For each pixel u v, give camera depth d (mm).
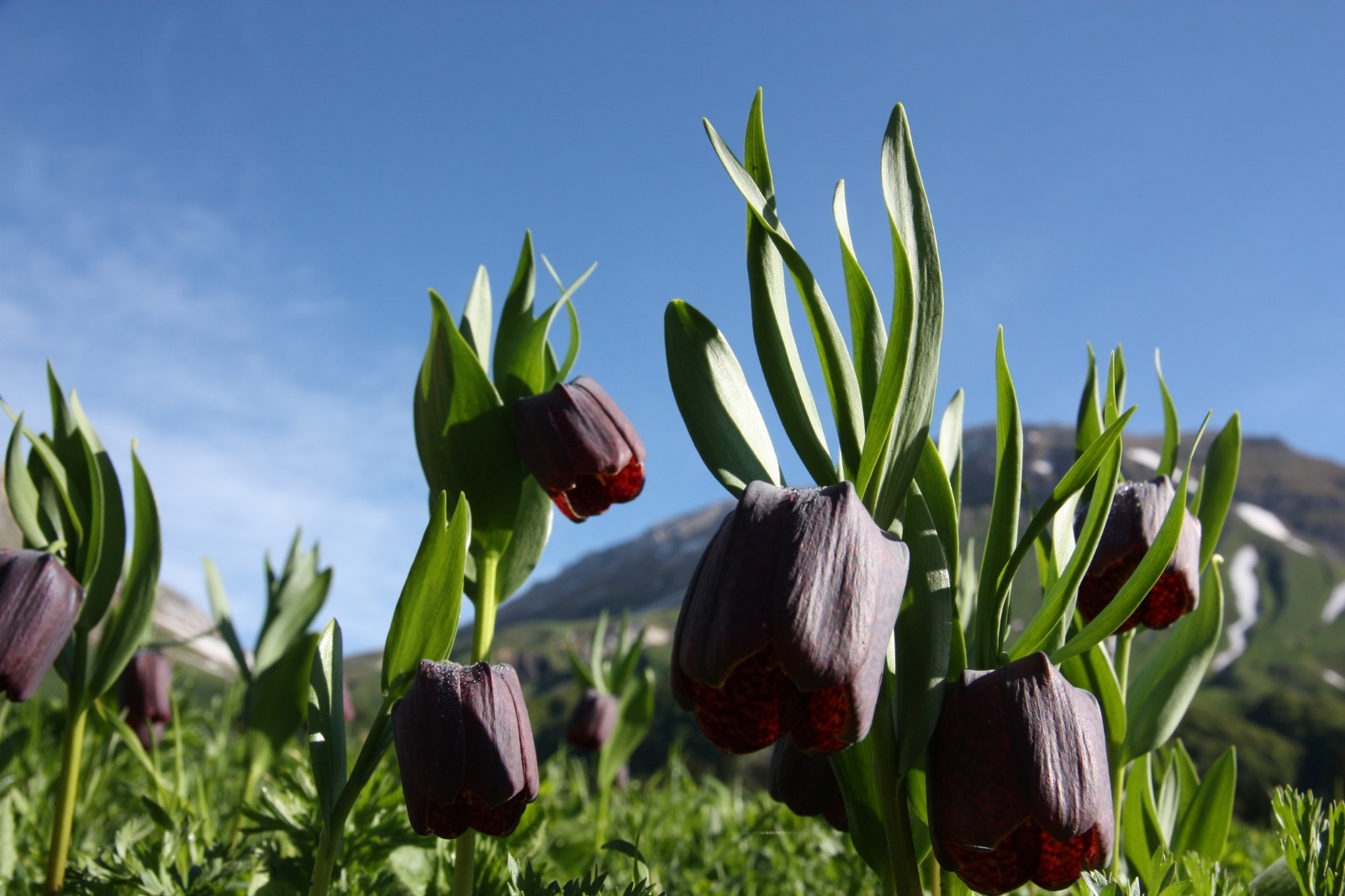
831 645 198
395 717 247
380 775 338
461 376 322
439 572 255
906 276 223
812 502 212
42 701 546
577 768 613
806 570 202
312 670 256
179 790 404
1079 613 299
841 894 420
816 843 447
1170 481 303
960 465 302
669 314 262
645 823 512
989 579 243
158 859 309
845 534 208
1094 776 211
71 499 344
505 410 329
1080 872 220
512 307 362
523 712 250
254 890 300
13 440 340
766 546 206
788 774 271
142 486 345
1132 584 225
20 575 310
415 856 334
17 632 303
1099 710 222
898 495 234
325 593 452
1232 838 489
